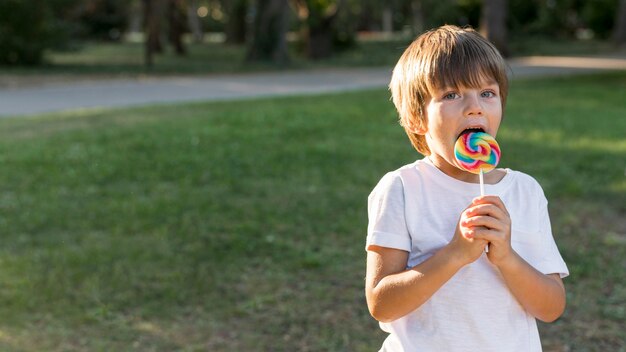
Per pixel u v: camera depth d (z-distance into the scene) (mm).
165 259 5480
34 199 7039
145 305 4750
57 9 27328
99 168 8281
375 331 4445
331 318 4605
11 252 5629
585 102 14875
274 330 4445
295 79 22500
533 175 8211
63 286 4973
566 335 4387
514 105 14281
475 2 42531
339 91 17656
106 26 47562
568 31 50312
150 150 9281
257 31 28594
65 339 4316
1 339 4285
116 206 6797
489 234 1847
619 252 5734
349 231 6176
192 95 17359
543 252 2111
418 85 2053
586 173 8328
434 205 2084
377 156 9125
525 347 2041
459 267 1896
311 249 5770
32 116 12734
